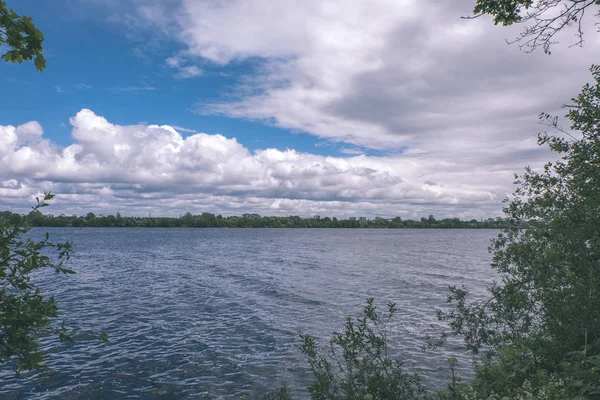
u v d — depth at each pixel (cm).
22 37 386
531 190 767
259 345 1592
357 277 3722
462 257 6162
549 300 616
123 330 1823
